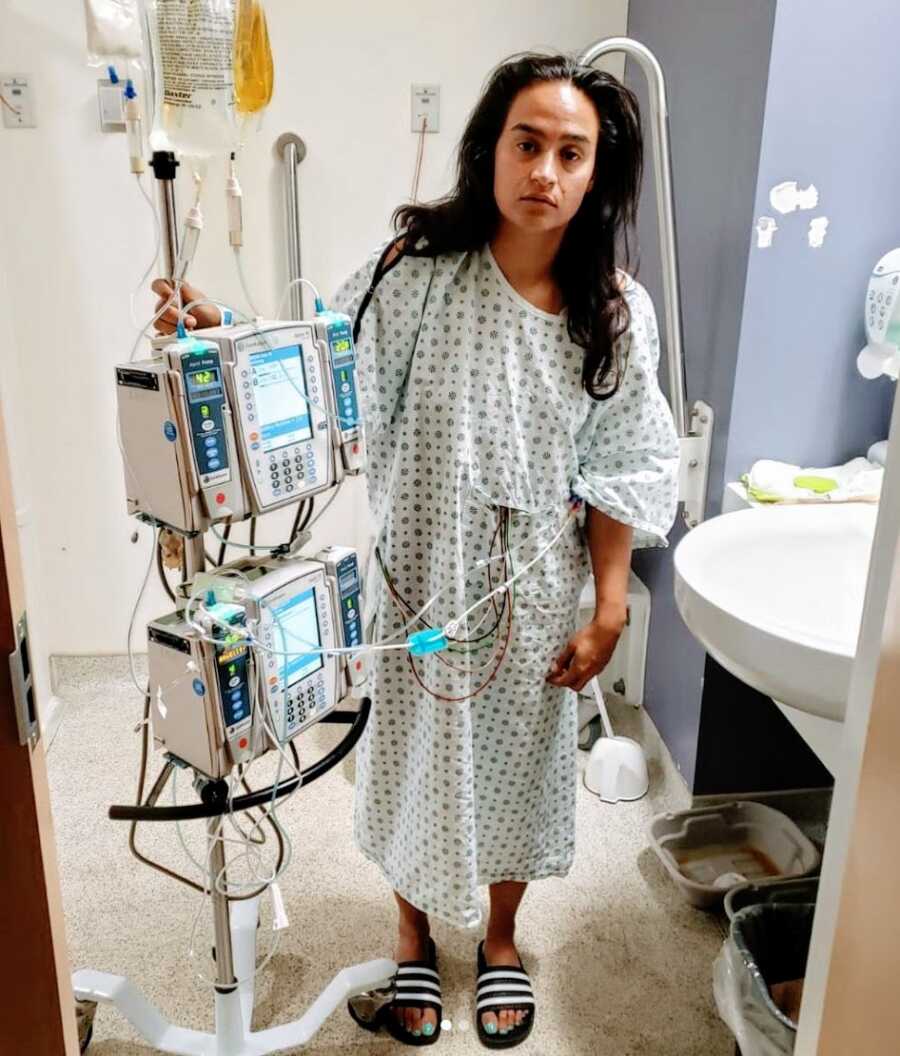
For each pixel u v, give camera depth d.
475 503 1.26
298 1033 1.41
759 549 1.50
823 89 1.53
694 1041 1.51
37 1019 0.83
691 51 1.83
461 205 1.21
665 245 1.66
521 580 1.31
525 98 1.12
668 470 1.35
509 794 1.44
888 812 0.87
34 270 2.21
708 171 1.77
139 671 2.50
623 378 1.29
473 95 2.19
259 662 1.05
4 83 2.08
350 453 1.16
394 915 1.76
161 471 1.00
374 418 1.26
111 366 2.29
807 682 1.12
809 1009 1.07
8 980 0.82
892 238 1.63
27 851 0.78
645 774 2.09
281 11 2.11
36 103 2.10
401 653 1.38
